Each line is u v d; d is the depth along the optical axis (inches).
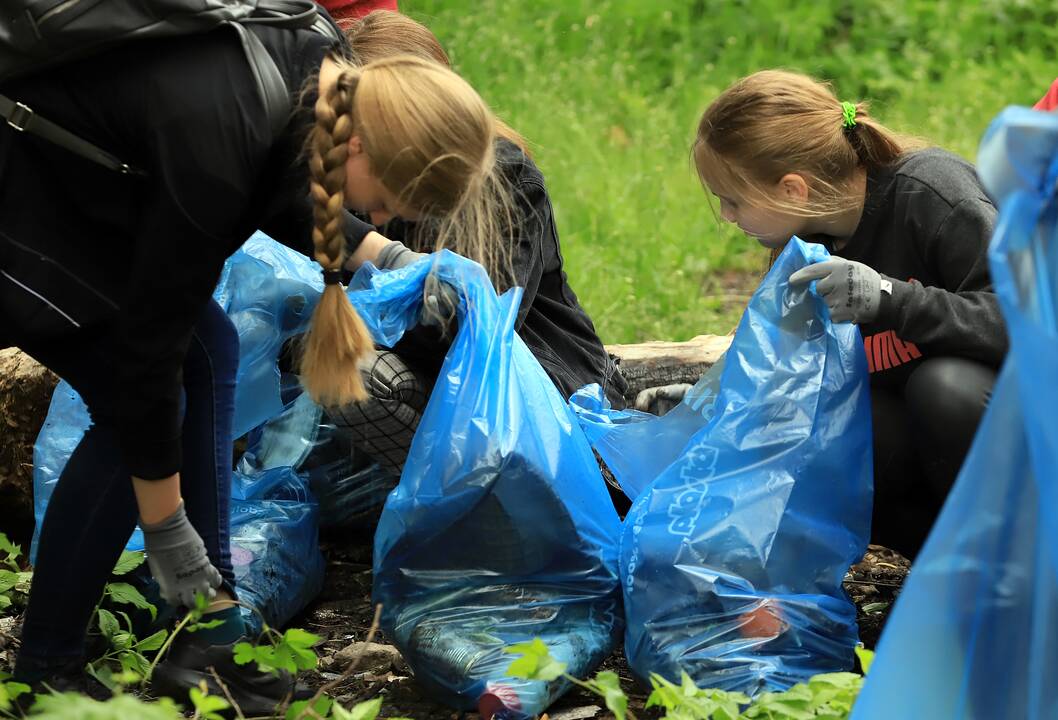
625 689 155.7
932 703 99.9
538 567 150.2
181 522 131.9
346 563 194.9
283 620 168.4
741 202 155.9
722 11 462.6
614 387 190.2
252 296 170.9
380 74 120.7
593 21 446.0
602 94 404.2
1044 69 427.8
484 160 123.9
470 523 146.3
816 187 152.5
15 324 125.3
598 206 323.6
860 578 186.9
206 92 113.9
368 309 150.3
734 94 154.9
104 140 118.5
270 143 116.6
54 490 136.6
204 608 131.3
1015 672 100.3
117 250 126.6
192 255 116.3
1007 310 89.2
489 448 144.1
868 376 152.7
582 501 151.8
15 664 142.4
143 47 115.3
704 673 143.2
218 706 111.9
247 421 172.1
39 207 122.6
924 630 99.3
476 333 149.6
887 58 450.0
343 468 191.5
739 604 144.1
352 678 159.5
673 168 354.3
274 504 178.2
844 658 148.3
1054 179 91.3
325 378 129.9
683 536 147.0
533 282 174.1
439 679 146.5
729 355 154.6
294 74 120.0
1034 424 91.4
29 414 187.5
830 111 153.7
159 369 121.3
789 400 148.7
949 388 146.7
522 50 420.5
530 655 116.9
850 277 145.0
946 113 396.2
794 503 146.6
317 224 122.0
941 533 99.0
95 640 156.3
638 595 148.7
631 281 288.5
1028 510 98.1
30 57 114.3
